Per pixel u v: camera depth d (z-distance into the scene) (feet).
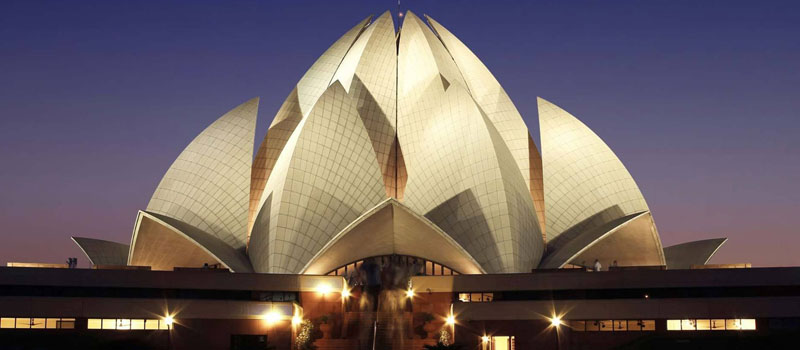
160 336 155.33
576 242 189.67
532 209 194.18
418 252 188.03
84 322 154.71
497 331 161.58
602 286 162.91
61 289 157.28
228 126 205.98
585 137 206.69
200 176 200.85
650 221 187.83
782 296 158.20
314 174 184.75
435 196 192.13
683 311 158.81
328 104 190.90
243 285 164.86
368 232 177.27
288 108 216.95
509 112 217.36
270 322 156.66
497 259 181.37
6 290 155.94
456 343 161.68
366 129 203.31
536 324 161.07
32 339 148.56
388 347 159.63
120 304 155.74
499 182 184.55
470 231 184.85
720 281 160.45
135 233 187.93
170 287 160.66
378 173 190.49
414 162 199.31
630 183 202.18
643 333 159.22
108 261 208.95
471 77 227.40
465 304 163.12
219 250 183.83
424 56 216.13
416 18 227.81
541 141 205.26
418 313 168.14
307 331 160.86
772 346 142.72
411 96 214.07
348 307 174.81
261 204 190.60
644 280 162.09
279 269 177.58
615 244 194.70
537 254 190.49
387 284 183.11
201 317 156.35
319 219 182.80
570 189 201.16
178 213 198.08
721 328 158.10
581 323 160.97
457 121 195.11
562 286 164.14
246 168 201.36
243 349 155.22
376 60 219.00
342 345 161.27
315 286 168.45
